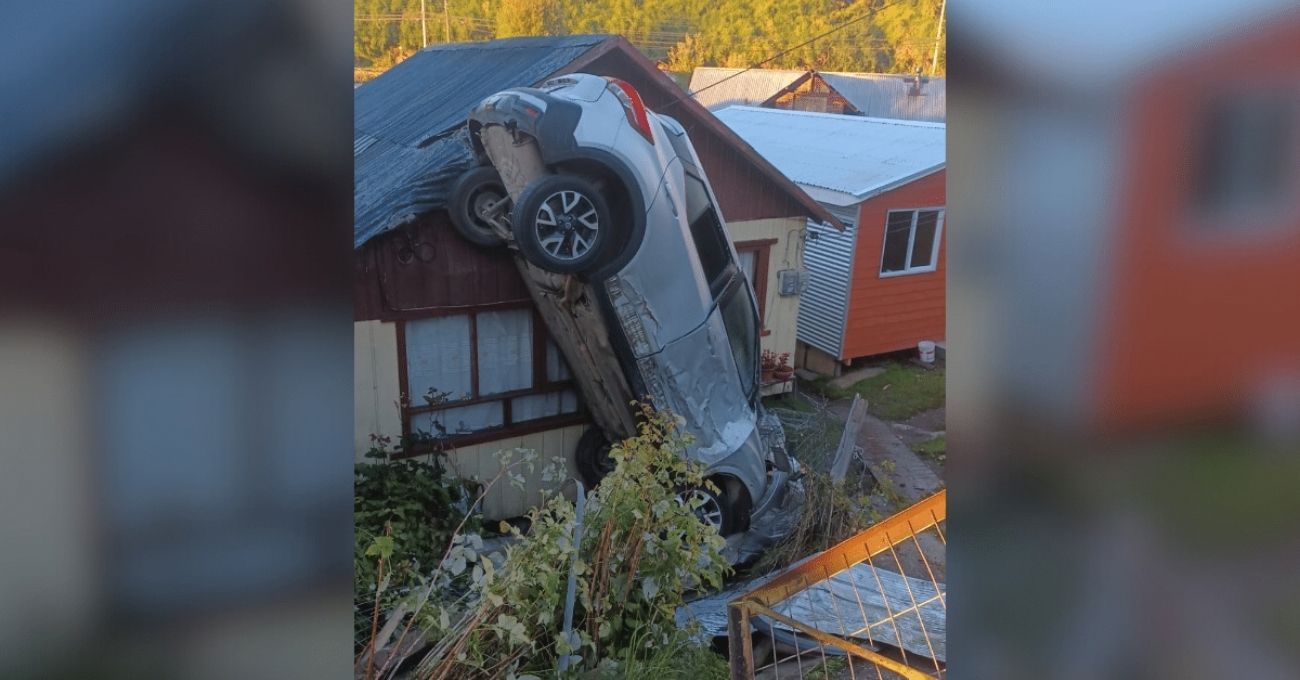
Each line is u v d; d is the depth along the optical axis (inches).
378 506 135.9
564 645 118.6
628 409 153.3
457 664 114.4
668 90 150.9
